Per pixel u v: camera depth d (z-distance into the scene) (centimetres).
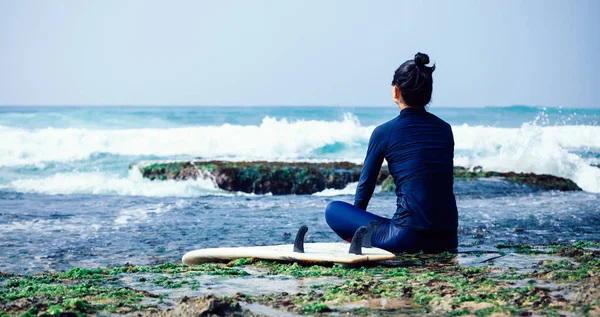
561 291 359
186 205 1201
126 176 1906
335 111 5841
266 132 2827
